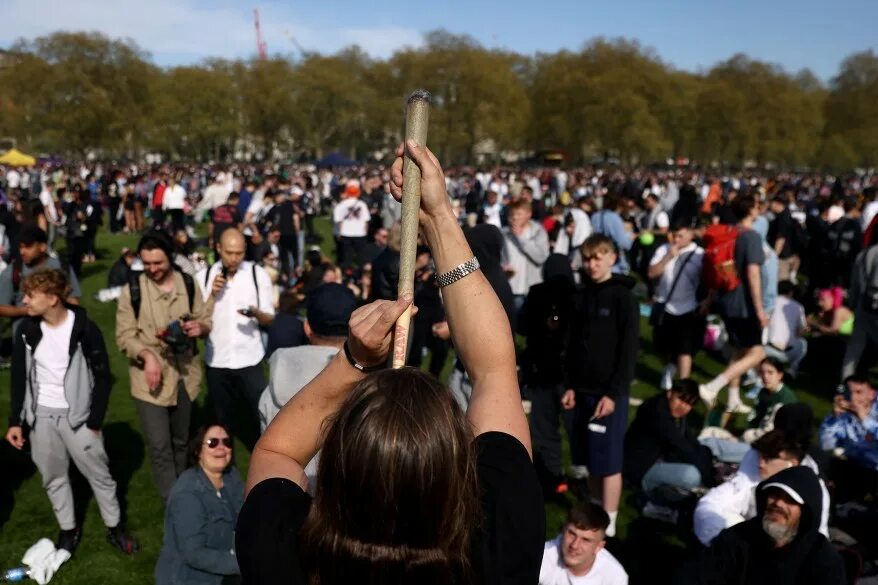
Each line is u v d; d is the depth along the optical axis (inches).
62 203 757.9
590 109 2851.9
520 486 45.9
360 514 39.5
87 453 181.0
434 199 50.9
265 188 764.6
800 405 194.2
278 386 113.5
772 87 3250.5
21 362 174.7
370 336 46.7
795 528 129.7
